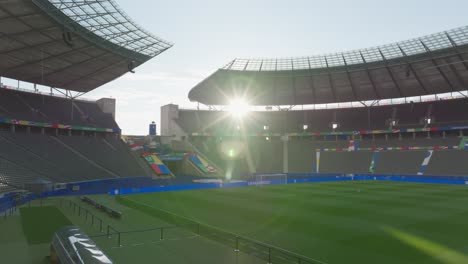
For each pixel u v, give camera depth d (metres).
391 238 22.25
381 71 74.56
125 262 17.08
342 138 89.06
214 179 70.38
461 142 72.62
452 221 27.50
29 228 24.50
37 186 40.47
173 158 79.94
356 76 78.06
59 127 60.81
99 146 66.12
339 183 64.38
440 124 76.88
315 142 89.12
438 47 63.94
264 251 19.27
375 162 77.44
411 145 77.88
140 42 49.72
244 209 33.94
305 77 82.25
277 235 23.20
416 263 17.39
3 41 41.72
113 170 59.62
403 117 83.94
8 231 23.56
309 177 75.31
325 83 83.00
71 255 13.54
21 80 59.31
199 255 18.31
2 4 32.84
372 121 87.06
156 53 53.69
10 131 54.47
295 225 26.33
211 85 86.31
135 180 59.94
